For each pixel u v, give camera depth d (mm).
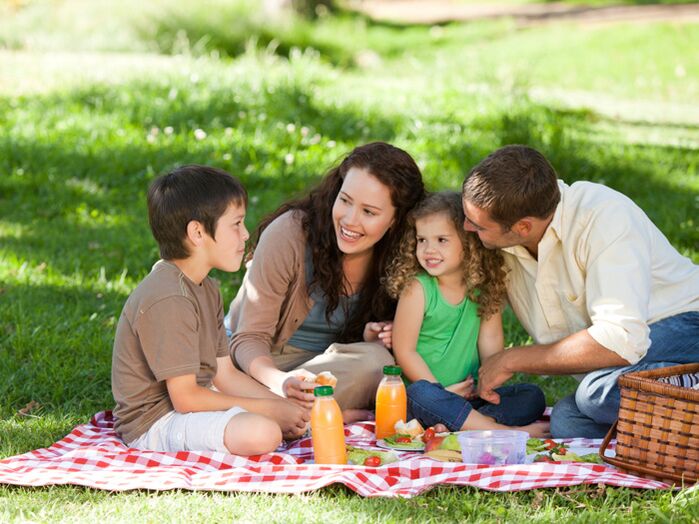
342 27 24203
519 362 4926
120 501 3936
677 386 4098
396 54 22938
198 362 4598
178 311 4527
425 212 5164
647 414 4156
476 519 3758
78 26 19156
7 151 10688
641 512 3789
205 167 4688
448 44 24859
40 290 7332
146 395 4684
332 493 4031
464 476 4082
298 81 13516
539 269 4961
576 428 5000
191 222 4543
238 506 3861
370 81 16438
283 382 4855
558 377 6102
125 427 4734
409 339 5328
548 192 4703
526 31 26266
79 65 15086
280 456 4465
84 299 7277
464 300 5371
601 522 3684
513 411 5168
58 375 5703
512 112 12562
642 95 18219
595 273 4719
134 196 10055
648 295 4703
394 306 5488
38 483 4062
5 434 4934
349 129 12156
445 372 5414
